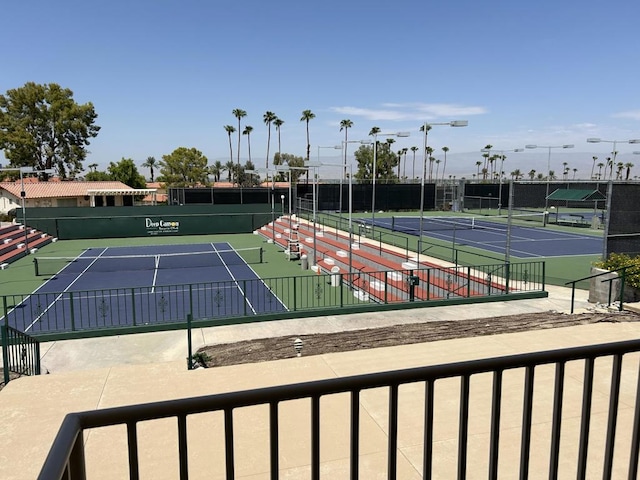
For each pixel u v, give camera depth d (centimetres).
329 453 460
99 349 1327
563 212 5691
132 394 591
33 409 554
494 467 229
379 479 420
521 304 1672
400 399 566
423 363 683
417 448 467
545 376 624
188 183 9331
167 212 4509
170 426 506
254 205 4722
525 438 231
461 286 1866
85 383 622
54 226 4150
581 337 806
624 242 1606
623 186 1576
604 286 1527
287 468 438
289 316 1555
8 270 2742
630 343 238
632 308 1242
